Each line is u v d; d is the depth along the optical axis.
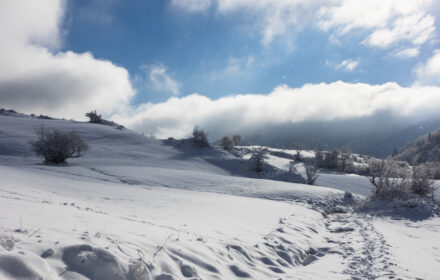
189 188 21.75
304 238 7.98
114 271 2.79
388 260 5.95
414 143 111.62
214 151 54.09
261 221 9.23
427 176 17.70
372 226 10.66
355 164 62.88
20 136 52.00
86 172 25.34
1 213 3.74
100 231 3.91
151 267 3.17
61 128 63.38
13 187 9.15
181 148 56.00
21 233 2.98
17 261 2.31
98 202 10.07
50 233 3.22
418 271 5.33
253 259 5.23
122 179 23.48
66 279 2.44
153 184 22.55
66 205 6.85
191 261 3.91
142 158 47.03
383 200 15.95
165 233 5.02
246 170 42.47
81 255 2.78
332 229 10.63
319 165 59.94
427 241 8.75
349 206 18.19
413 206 14.09
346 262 6.01
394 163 18.62
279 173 39.84
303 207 15.35
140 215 8.00
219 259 4.48
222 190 21.25
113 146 53.69
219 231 6.82
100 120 83.25
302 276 4.86
